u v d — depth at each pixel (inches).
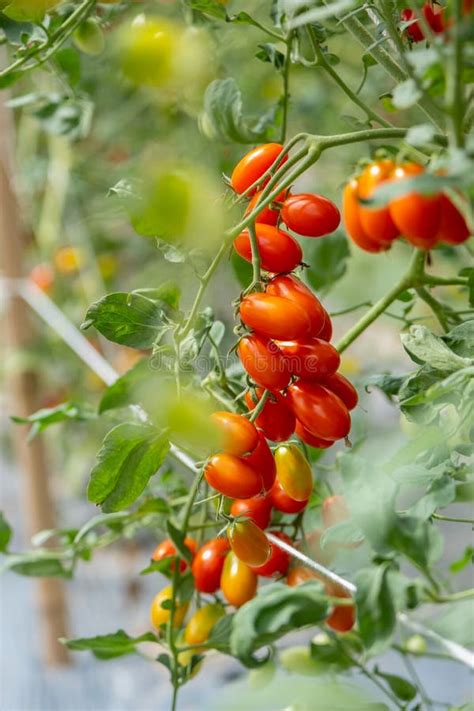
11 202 80.0
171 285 39.8
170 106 62.6
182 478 49.6
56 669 82.0
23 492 85.0
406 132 36.8
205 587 43.7
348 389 38.5
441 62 32.2
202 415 33.4
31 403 82.9
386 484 35.4
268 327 36.2
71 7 48.0
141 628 86.2
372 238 35.1
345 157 70.4
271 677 44.1
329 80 71.8
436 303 43.9
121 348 94.7
